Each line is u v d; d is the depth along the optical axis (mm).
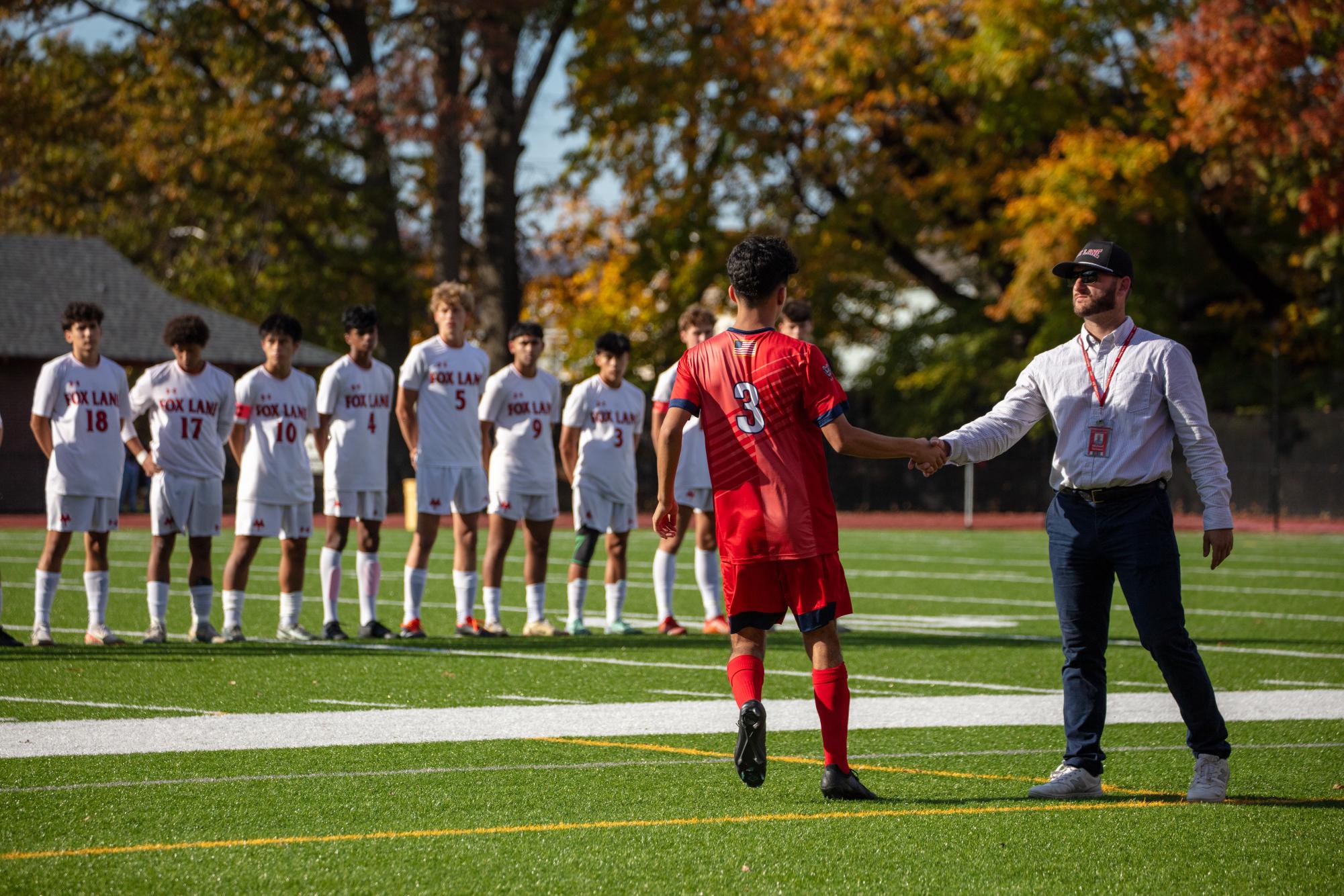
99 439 32406
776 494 16891
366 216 128125
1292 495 99562
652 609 44125
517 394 36000
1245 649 33406
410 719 22797
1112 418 17719
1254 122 85125
